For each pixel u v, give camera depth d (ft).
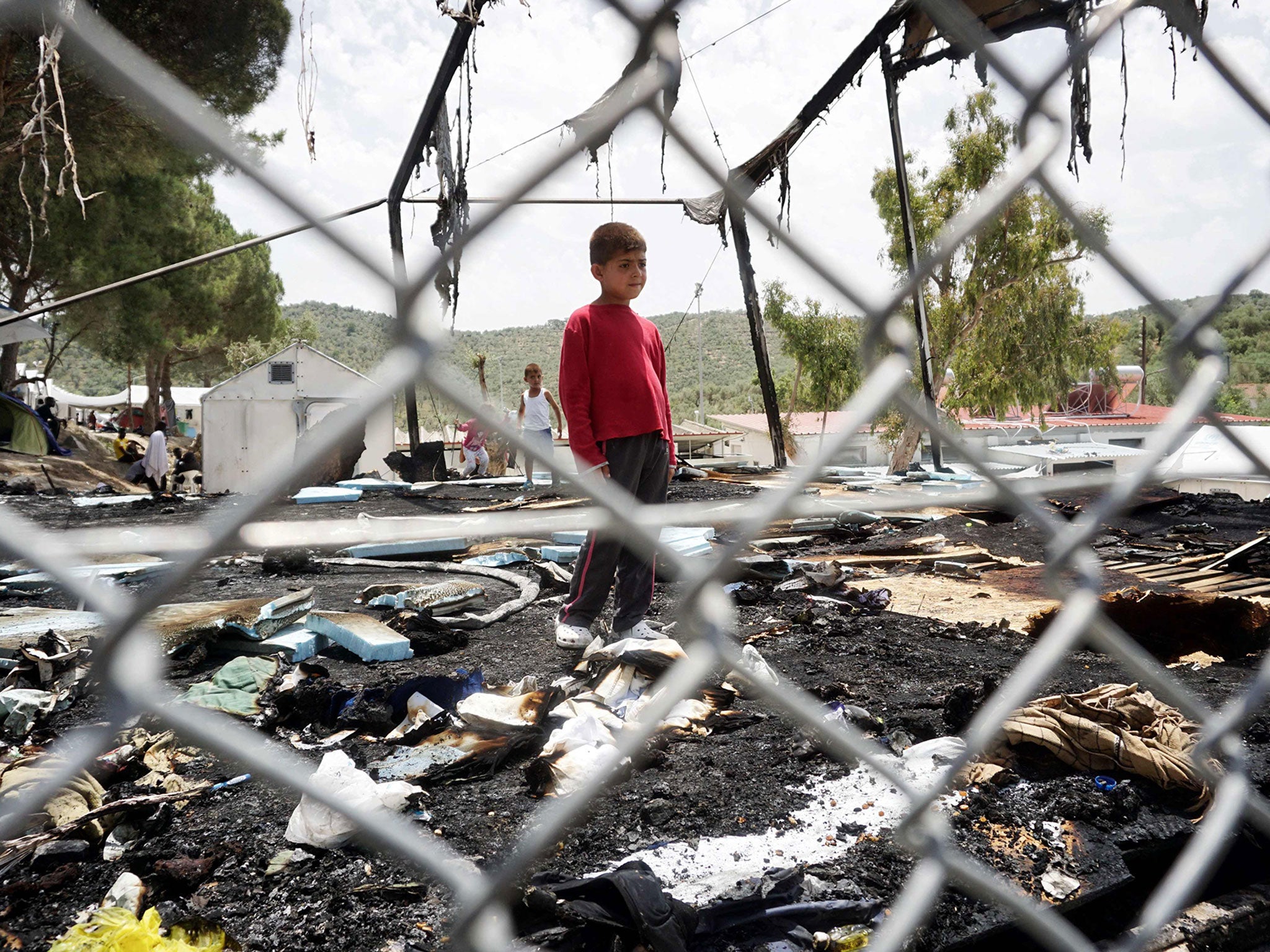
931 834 4.02
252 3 40.47
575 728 9.56
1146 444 4.06
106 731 2.21
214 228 116.37
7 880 6.95
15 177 57.93
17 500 36.83
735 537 3.09
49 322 84.48
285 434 86.43
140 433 155.84
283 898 6.82
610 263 12.51
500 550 23.95
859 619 16.14
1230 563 21.72
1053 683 12.04
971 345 95.35
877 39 38.32
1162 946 7.15
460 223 33.37
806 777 8.93
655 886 6.53
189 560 2.09
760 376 50.24
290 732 10.44
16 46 33.35
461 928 2.89
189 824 7.93
